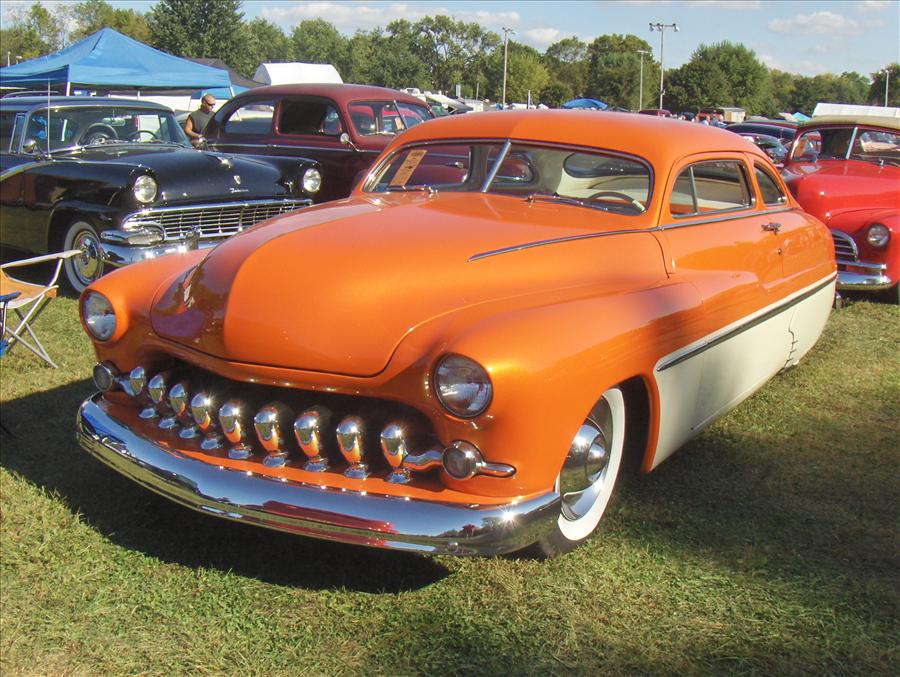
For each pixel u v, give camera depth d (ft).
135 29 334.44
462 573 9.30
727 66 308.60
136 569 9.35
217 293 9.28
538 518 8.22
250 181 22.43
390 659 7.91
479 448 8.07
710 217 12.26
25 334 18.03
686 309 10.19
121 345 10.16
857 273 22.48
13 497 10.85
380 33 409.69
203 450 9.07
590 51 412.16
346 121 28.04
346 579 9.21
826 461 12.42
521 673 7.72
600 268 10.08
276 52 395.75
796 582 9.15
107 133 24.38
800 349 14.96
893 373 16.72
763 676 7.69
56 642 8.13
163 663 7.86
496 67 405.18
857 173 25.53
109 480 11.46
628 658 7.91
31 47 311.27
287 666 7.82
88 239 21.47
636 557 9.60
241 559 9.59
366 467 8.46
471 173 12.50
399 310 8.68
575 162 11.81
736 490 11.39
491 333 8.00
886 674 7.72
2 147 23.90
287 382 8.63
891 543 10.04
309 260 9.28
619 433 9.84
